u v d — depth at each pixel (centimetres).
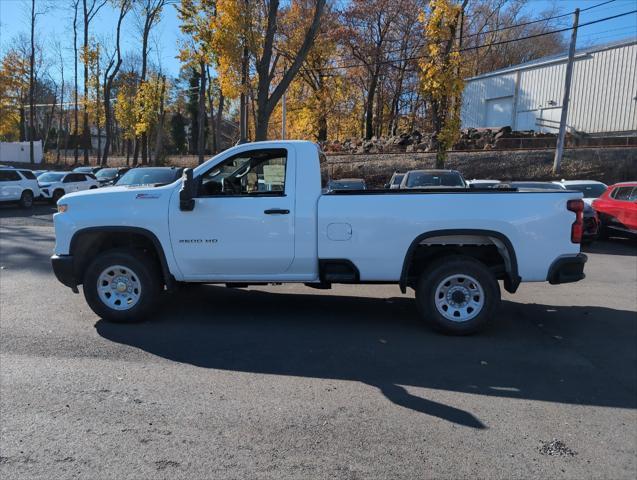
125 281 576
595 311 657
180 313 627
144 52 3916
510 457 312
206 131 7056
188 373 439
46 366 451
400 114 4647
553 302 707
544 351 503
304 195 548
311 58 3519
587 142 2552
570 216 534
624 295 750
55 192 2302
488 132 2772
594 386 420
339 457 311
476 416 365
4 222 1669
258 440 329
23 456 308
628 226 1219
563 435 340
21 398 386
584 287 806
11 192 2091
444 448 322
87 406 374
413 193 541
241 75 1680
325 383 421
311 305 671
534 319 618
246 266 562
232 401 385
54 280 799
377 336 545
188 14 1802
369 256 546
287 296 720
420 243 558
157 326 573
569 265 535
